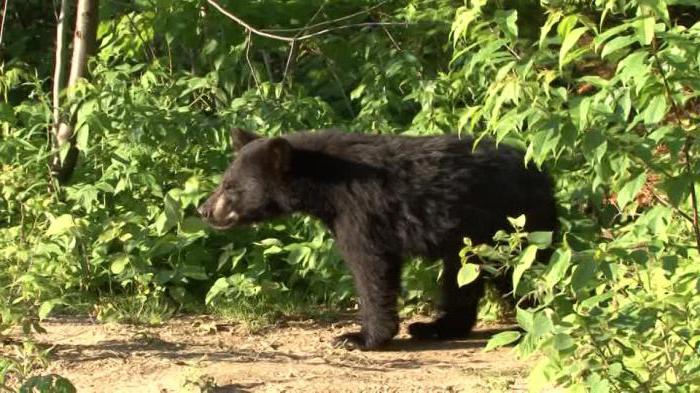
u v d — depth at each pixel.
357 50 16.31
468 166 11.51
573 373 6.96
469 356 11.24
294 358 10.99
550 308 7.12
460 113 13.82
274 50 17.11
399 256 11.65
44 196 13.30
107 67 15.10
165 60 16.20
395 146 11.72
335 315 13.20
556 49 14.38
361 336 11.60
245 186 12.03
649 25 6.39
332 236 12.38
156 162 14.05
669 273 7.46
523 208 11.52
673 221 8.22
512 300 12.30
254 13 16.20
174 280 13.08
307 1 16.45
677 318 7.13
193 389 9.54
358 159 11.65
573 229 12.30
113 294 13.22
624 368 7.05
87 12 14.60
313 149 11.79
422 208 11.44
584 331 6.94
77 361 10.61
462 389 9.64
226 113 14.16
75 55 14.72
